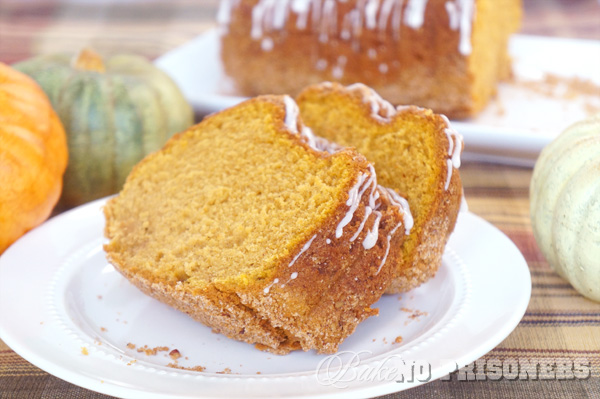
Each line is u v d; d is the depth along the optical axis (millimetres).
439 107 546
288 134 394
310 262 360
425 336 362
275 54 567
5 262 403
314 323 362
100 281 408
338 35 549
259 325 364
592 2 784
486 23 547
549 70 610
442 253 399
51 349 356
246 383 342
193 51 627
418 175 395
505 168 510
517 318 363
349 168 371
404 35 535
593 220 386
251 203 386
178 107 506
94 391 357
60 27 695
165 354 368
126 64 519
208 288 361
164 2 792
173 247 389
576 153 403
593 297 401
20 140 425
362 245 366
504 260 398
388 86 550
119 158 483
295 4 552
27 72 488
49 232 423
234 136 407
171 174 412
